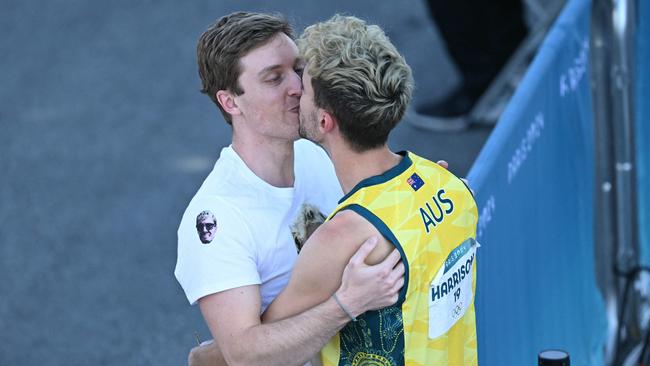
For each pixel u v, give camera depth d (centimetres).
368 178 733
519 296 1010
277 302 756
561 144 1108
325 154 901
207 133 2219
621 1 1181
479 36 2125
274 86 802
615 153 1244
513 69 2122
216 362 841
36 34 2714
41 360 1527
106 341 1570
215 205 798
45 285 1728
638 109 1334
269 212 820
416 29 2553
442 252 749
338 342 760
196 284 789
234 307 780
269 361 747
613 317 1304
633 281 1280
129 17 2761
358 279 706
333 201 895
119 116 2306
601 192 1258
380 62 716
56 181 2069
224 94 816
